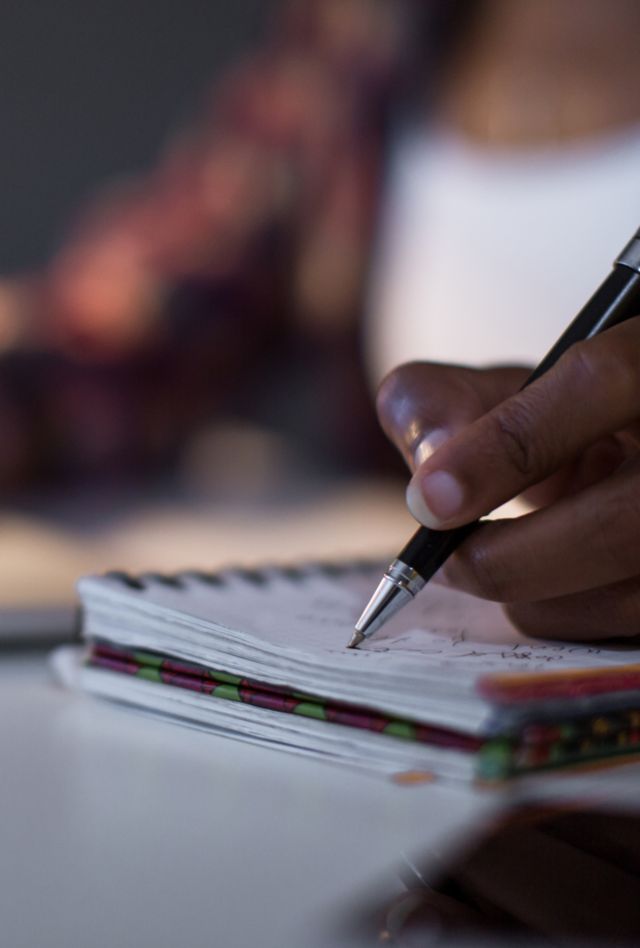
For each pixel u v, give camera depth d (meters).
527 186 1.92
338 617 0.56
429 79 2.03
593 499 0.47
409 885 0.32
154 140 2.05
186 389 1.95
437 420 0.53
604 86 1.89
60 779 0.44
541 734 0.39
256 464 1.92
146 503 1.66
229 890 0.32
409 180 2.03
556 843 0.36
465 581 0.50
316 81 2.07
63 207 1.96
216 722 0.51
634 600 0.50
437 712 0.40
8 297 1.89
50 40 2.02
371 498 1.83
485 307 1.93
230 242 2.01
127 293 1.93
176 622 0.52
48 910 0.30
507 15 1.96
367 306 2.05
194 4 2.05
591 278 1.86
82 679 0.60
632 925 0.29
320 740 0.45
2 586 1.00
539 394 0.46
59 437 1.83
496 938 0.28
